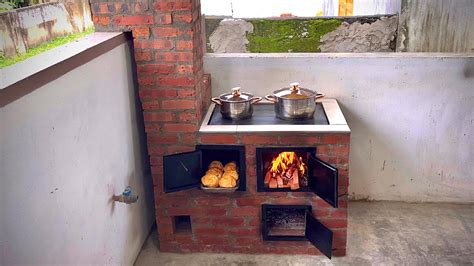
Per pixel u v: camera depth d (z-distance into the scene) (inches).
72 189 75.8
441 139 128.0
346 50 141.3
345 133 102.7
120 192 100.3
